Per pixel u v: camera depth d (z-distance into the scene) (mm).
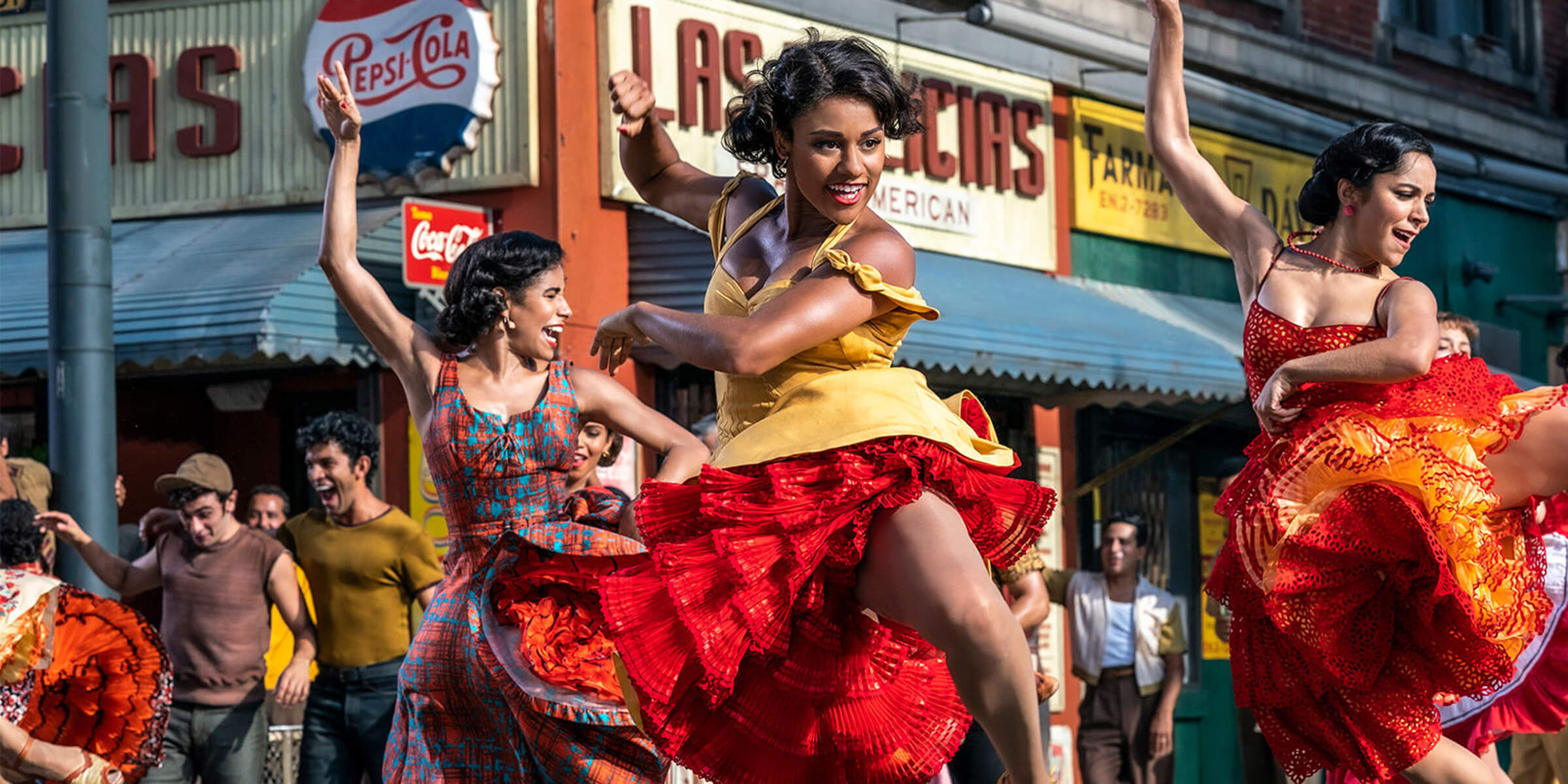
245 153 9852
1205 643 12539
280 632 8016
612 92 3785
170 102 10000
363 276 4539
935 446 3076
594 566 3975
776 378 3166
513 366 4438
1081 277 11922
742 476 3090
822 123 3082
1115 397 10820
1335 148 4156
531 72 9250
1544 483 4242
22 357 8703
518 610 4027
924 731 3373
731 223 3502
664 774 4094
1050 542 11242
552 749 3992
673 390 9609
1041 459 11234
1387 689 4164
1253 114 12977
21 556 6258
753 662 3238
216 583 6742
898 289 3080
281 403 9805
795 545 3010
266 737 6945
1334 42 14070
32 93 10398
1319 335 4109
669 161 3846
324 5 9672
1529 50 16422
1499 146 15773
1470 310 15484
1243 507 4285
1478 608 4004
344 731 6691
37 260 9711
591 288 9234
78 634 5023
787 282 3133
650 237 9438
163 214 9977
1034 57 11586
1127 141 12344
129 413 9883
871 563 3041
